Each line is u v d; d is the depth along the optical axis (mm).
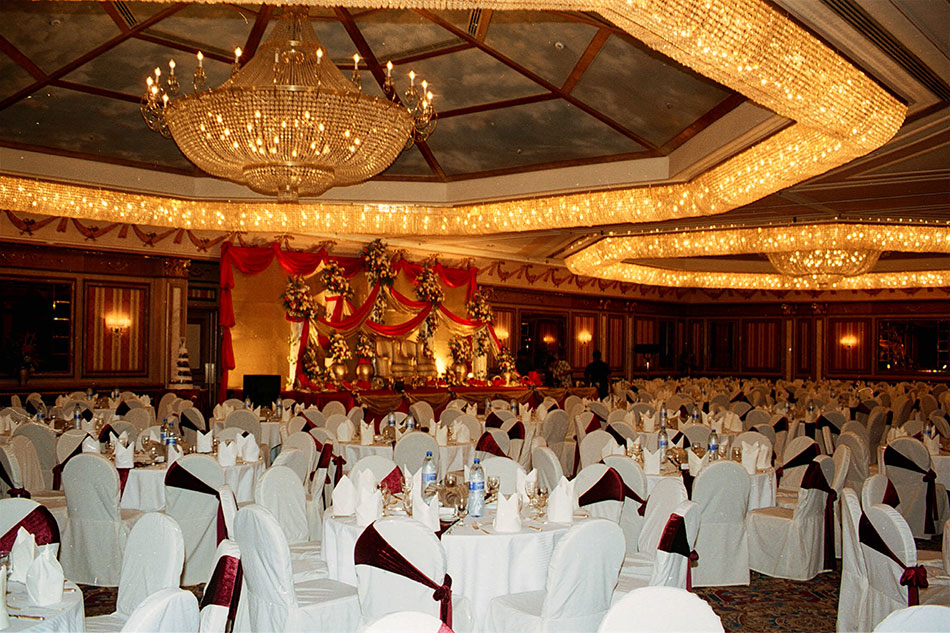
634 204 9945
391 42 7629
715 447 6809
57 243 12656
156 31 7254
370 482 4625
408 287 15883
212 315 14984
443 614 3463
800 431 10312
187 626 2592
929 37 4996
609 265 15453
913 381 21969
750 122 7238
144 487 6117
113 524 5500
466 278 16969
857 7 4664
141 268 13844
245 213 11156
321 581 4332
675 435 8281
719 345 24953
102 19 6938
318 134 6395
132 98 8523
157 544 3406
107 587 5508
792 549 5965
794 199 10344
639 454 7250
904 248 12305
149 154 10039
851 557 4383
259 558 3801
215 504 5754
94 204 10289
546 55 7512
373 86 8500
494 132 9484
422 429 9852
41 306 12836
